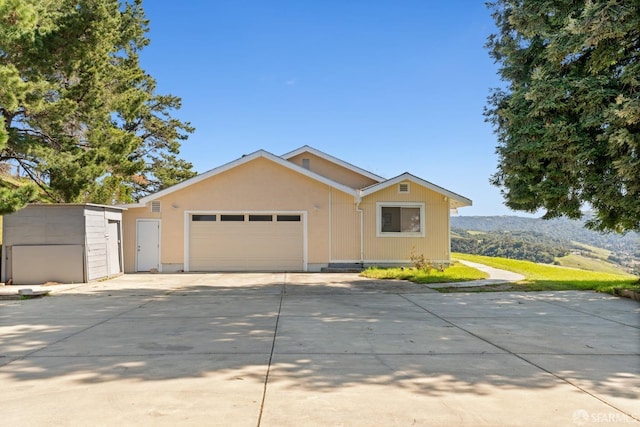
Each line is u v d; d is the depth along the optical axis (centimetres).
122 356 497
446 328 652
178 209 1664
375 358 487
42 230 1283
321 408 344
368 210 1708
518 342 565
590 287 1116
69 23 1431
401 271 1502
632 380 414
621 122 867
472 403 354
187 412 336
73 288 1167
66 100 1461
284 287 1180
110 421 321
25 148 1379
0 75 1019
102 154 1600
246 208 1680
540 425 315
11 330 647
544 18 1022
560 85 949
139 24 2820
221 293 1062
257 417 327
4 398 368
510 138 1106
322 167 2009
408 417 327
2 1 986
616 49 908
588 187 1003
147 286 1210
